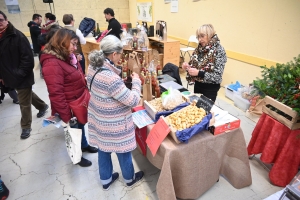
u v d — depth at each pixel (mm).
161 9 5484
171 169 1396
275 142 1751
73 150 1745
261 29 2971
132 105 1286
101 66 1237
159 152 1414
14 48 2029
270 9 2779
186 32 4715
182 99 1670
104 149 1458
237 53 3434
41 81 4387
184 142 1316
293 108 1565
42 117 2971
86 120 1863
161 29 4242
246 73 3383
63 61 1633
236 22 3348
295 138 1624
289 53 2670
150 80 1742
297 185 1034
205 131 1462
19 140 2490
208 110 1414
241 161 1635
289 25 2596
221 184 1817
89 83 1314
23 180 1910
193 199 1649
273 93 1804
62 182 1887
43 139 2510
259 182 1841
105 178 1731
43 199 1717
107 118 1323
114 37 1284
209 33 1994
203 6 3998
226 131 1458
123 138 1399
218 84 2129
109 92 1219
